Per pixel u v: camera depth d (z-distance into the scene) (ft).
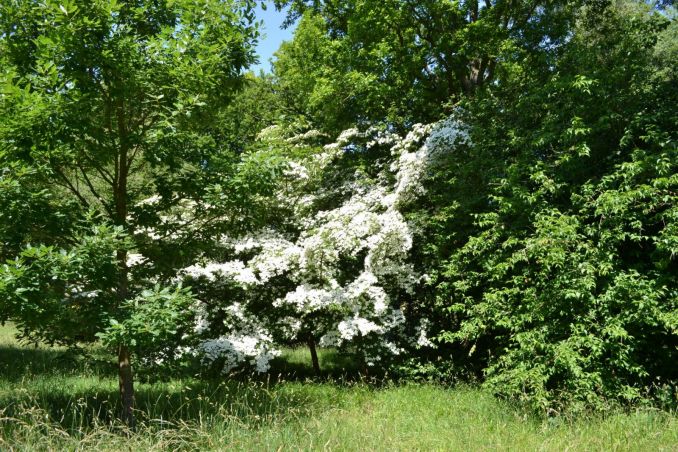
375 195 33.96
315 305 29.78
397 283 32.14
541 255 23.29
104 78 16.92
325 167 36.65
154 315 15.85
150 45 17.40
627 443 17.28
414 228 31.19
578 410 20.83
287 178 32.86
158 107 18.65
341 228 29.78
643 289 21.31
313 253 29.71
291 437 17.33
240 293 31.60
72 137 16.65
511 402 23.63
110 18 16.75
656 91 26.61
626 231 24.13
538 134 26.32
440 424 20.89
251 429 18.15
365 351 31.73
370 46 43.98
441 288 30.96
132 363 21.59
